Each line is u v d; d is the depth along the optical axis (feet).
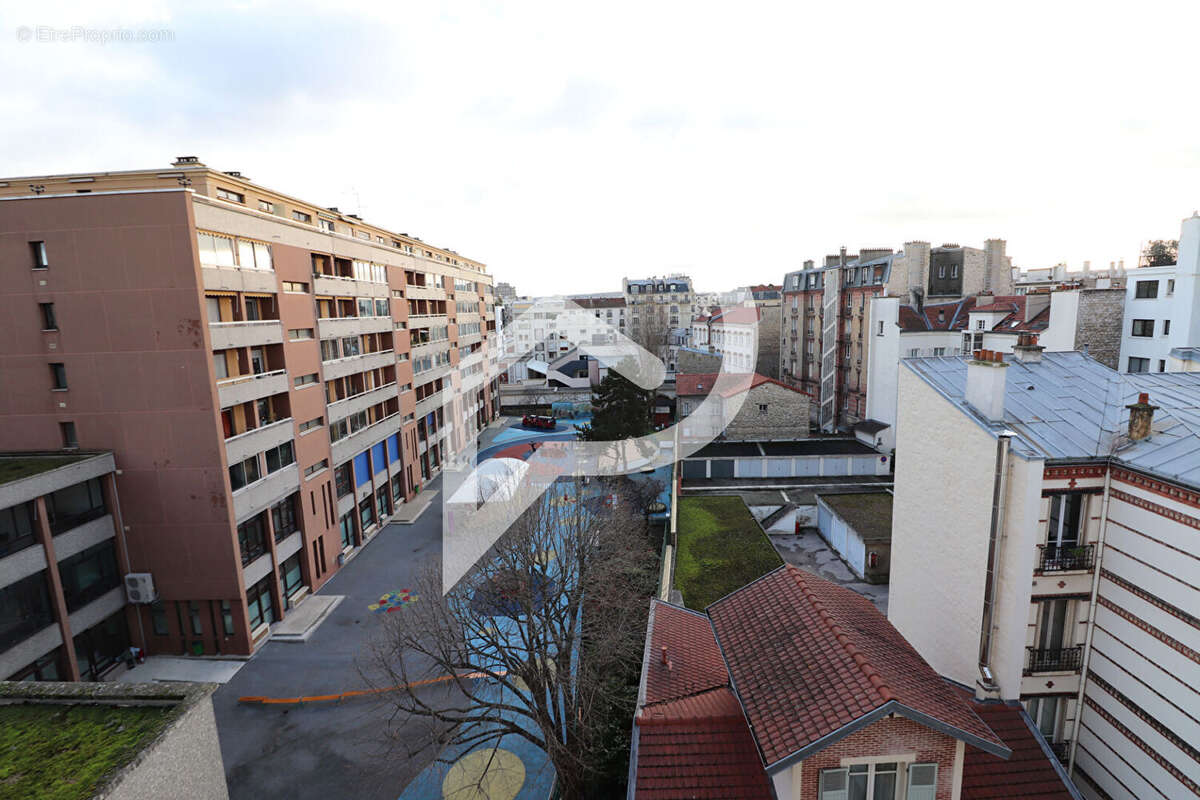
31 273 68.64
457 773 53.88
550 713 58.85
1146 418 39.22
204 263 70.18
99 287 68.54
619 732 52.26
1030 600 40.34
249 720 62.75
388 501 124.06
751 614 37.81
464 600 52.90
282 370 86.02
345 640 78.48
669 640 43.86
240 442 75.31
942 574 47.26
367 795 51.90
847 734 26.32
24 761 27.40
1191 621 33.99
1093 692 40.96
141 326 69.10
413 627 61.11
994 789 32.78
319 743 58.70
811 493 110.83
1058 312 112.88
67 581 66.23
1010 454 39.68
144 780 27.32
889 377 136.26
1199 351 57.77
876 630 35.37
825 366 165.07
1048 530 40.37
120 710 30.99
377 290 119.34
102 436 71.20
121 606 73.20
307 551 89.81
